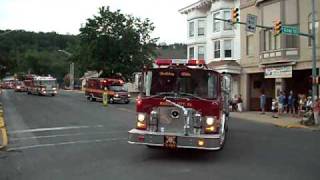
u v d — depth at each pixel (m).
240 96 41.91
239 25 44.09
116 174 11.13
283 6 36.84
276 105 37.12
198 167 12.23
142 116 13.44
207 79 13.36
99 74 69.69
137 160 13.17
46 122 25.00
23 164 12.50
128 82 67.94
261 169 12.12
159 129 13.20
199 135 12.82
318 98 29.22
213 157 14.02
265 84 42.81
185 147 12.73
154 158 13.53
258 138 19.86
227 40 45.31
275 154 14.98
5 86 107.19
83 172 11.37
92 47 65.88
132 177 10.77
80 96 64.94
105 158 13.51
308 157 14.44
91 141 17.44
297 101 37.56
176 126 13.09
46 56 131.50
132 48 66.50
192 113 13.02
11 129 21.33
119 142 17.14
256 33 41.06
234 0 44.78
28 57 127.25
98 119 27.42
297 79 38.34
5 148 15.47
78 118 27.91
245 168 12.22
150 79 13.60
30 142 17.05
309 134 22.64
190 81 13.41
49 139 17.94
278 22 27.84
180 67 13.46
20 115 29.66
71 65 106.50
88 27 66.12
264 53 38.69
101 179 10.54
